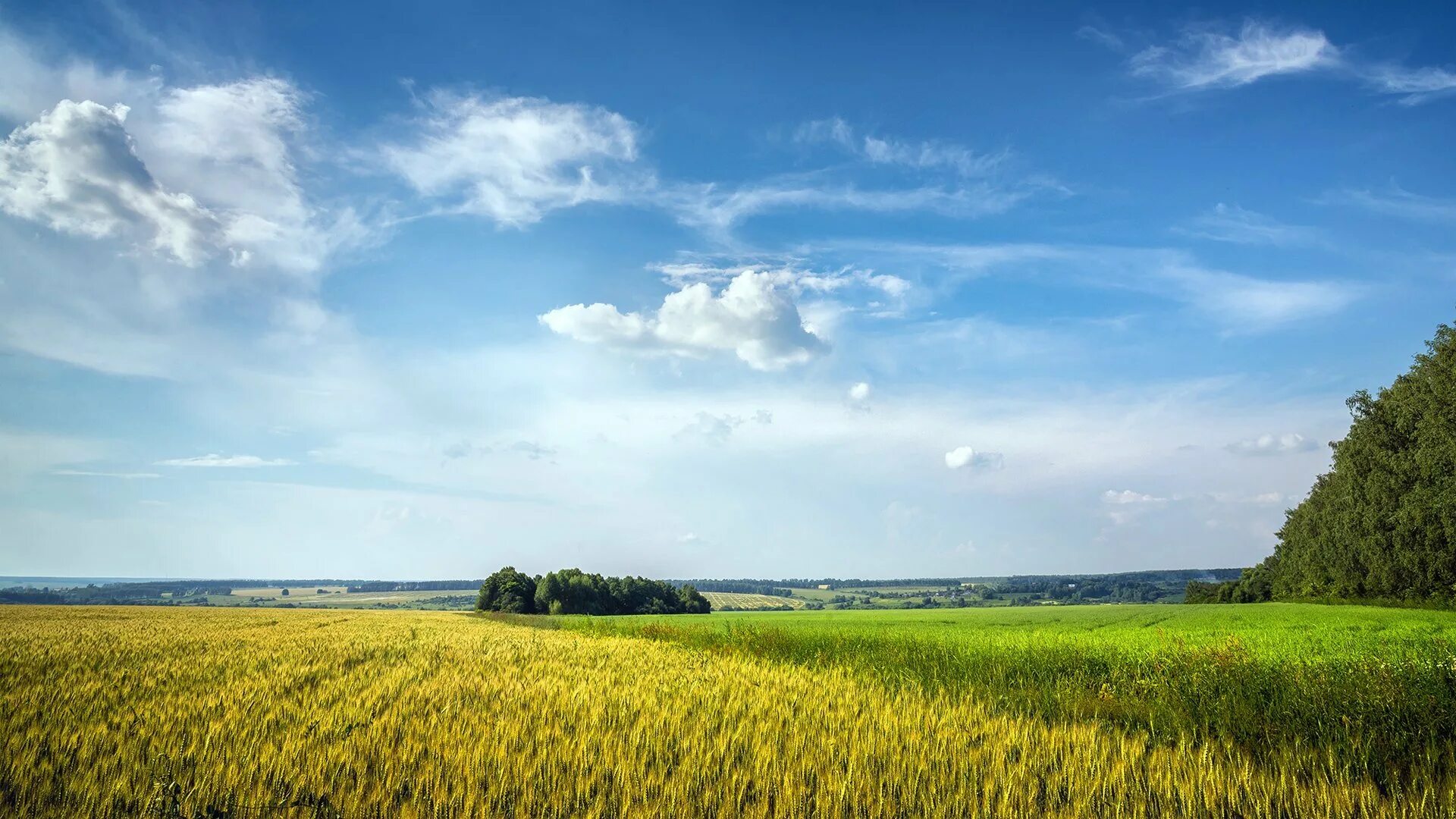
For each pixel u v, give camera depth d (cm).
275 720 1059
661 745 916
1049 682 1448
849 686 1471
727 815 690
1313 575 7362
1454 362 4947
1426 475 5128
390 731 988
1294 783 763
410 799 719
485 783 762
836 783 752
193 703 1206
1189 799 731
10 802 693
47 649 2397
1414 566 5256
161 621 4988
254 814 665
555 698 1313
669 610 11131
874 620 5384
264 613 7319
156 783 718
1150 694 1304
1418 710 1019
